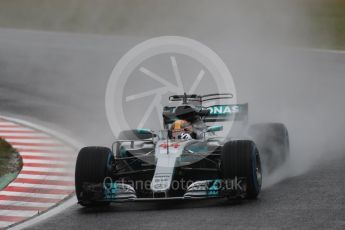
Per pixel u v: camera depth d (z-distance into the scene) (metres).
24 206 35.88
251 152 32.12
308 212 30.62
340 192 34.28
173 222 29.92
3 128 54.88
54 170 42.97
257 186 32.69
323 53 90.62
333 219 29.33
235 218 29.98
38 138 51.62
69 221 32.09
